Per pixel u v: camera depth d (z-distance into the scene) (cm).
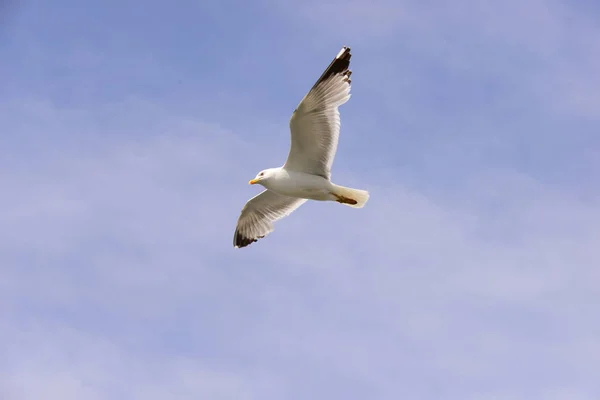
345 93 1711
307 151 1750
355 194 1764
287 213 1988
